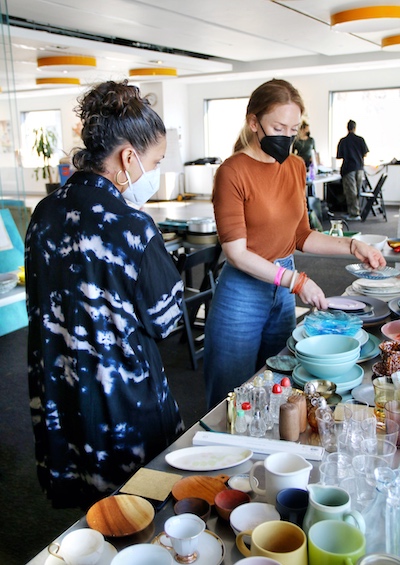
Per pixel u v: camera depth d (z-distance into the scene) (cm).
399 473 103
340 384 144
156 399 143
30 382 151
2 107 459
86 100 133
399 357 147
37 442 154
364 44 902
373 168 1156
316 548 82
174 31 773
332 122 1243
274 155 182
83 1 591
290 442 121
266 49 950
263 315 205
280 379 155
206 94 1368
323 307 180
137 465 143
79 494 150
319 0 602
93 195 130
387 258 291
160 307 135
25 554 209
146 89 1324
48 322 140
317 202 575
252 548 85
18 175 459
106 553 94
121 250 130
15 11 641
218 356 207
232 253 189
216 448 122
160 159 138
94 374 136
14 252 328
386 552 87
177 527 93
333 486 96
